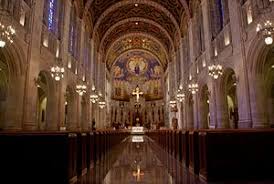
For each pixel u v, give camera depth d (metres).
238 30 11.11
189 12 21.39
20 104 9.72
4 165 4.58
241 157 5.06
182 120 25.69
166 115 39.88
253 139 5.14
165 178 5.32
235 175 4.99
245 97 10.41
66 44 15.91
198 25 19.20
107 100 39.31
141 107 44.97
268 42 7.66
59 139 4.71
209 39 15.56
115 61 41.97
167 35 30.41
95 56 28.33
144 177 5.45
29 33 10.50
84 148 6.37
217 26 15.08
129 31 33.78
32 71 10.69
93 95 24.61
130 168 6.73
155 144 17.23
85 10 20.98
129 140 23.33
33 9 10.87
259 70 10.02
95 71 28.19
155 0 25.17
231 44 12.03
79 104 18.64
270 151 5.11
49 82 13.58
